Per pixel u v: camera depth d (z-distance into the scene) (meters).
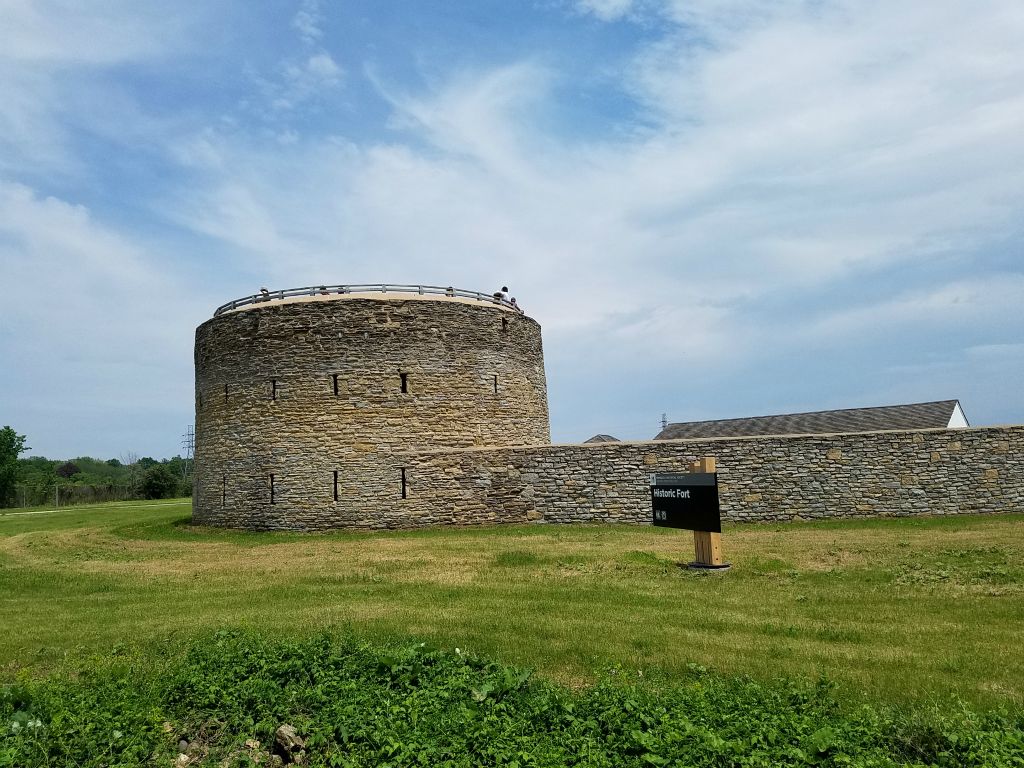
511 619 10.84
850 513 22.19
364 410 26.17
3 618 12.51
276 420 26.47
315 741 6.40
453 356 27.53
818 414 38.69
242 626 10.58
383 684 7.64
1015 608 10.81
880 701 7.05
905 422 34.72
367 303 26.73
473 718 6.58
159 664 8.66
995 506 21.59
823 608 11.23
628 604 11.87
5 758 5.99
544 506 23.84
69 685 7.84
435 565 16.52
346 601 12.84
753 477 22.67
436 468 24.91
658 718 6.32
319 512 25.69
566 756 5.86
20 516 43.53
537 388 31.27
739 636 9.71
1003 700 7.00
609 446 23.47
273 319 26.94
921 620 10.35
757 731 6.05
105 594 14.77
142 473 88.38
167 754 6.39
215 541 24.31
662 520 16.11
